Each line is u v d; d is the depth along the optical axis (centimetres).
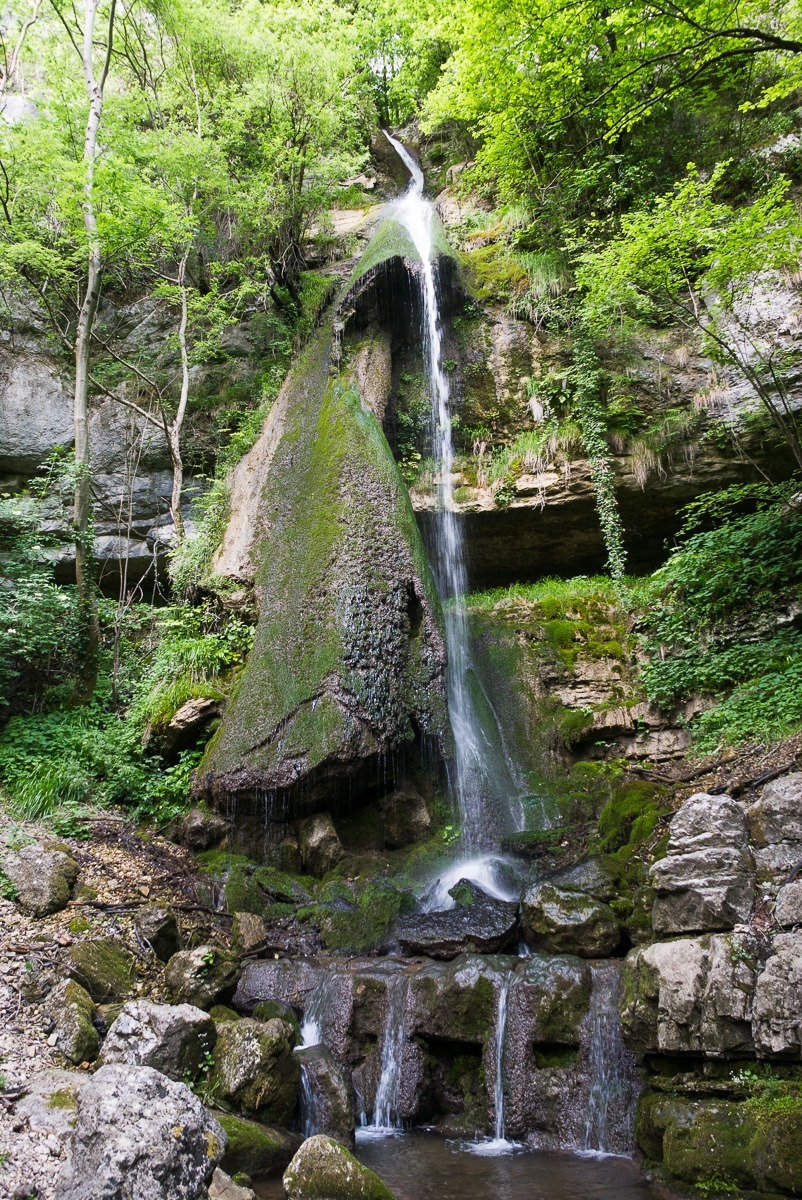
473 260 1510
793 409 1093
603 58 1252
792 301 1127
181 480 1371
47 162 1170
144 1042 514
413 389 1419
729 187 1332
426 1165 521
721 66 1112
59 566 1461
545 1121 561
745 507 1193
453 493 1323
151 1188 319
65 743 1000
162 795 959
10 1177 374
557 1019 582
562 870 782
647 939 620
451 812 967
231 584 1141
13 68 1625
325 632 979
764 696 890
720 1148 446
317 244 1694
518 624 1207
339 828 944
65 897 694
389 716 938
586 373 1271
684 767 876
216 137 1465
